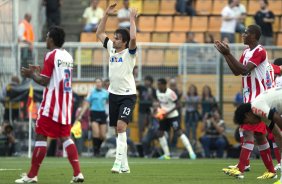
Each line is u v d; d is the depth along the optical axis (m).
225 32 68.62
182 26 72.81
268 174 33.41
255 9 74.44
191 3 74.00
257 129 33.03
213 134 58.81
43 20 74.81
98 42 67.94
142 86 61.34
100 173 36.34
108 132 60.34
